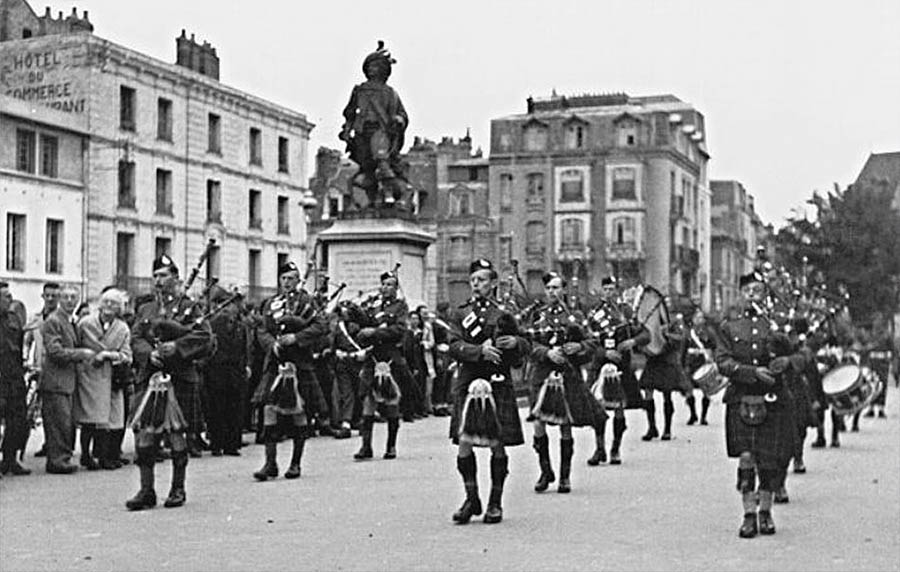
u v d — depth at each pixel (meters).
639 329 14.98
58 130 44.97
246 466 13.84
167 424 10.66
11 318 13.30
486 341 10.03
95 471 13.49
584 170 75.69
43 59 47.00
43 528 9.58
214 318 14.83
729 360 9.61
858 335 23.19
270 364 12.79
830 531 9.59
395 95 21.89
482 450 15.46
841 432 19.62
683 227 78.25
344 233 21.20
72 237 45.56
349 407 17.97
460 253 76.69
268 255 58.72
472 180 78.06
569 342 12.05
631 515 10.29
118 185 48.03
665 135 74.75
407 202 22.03
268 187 58.78
